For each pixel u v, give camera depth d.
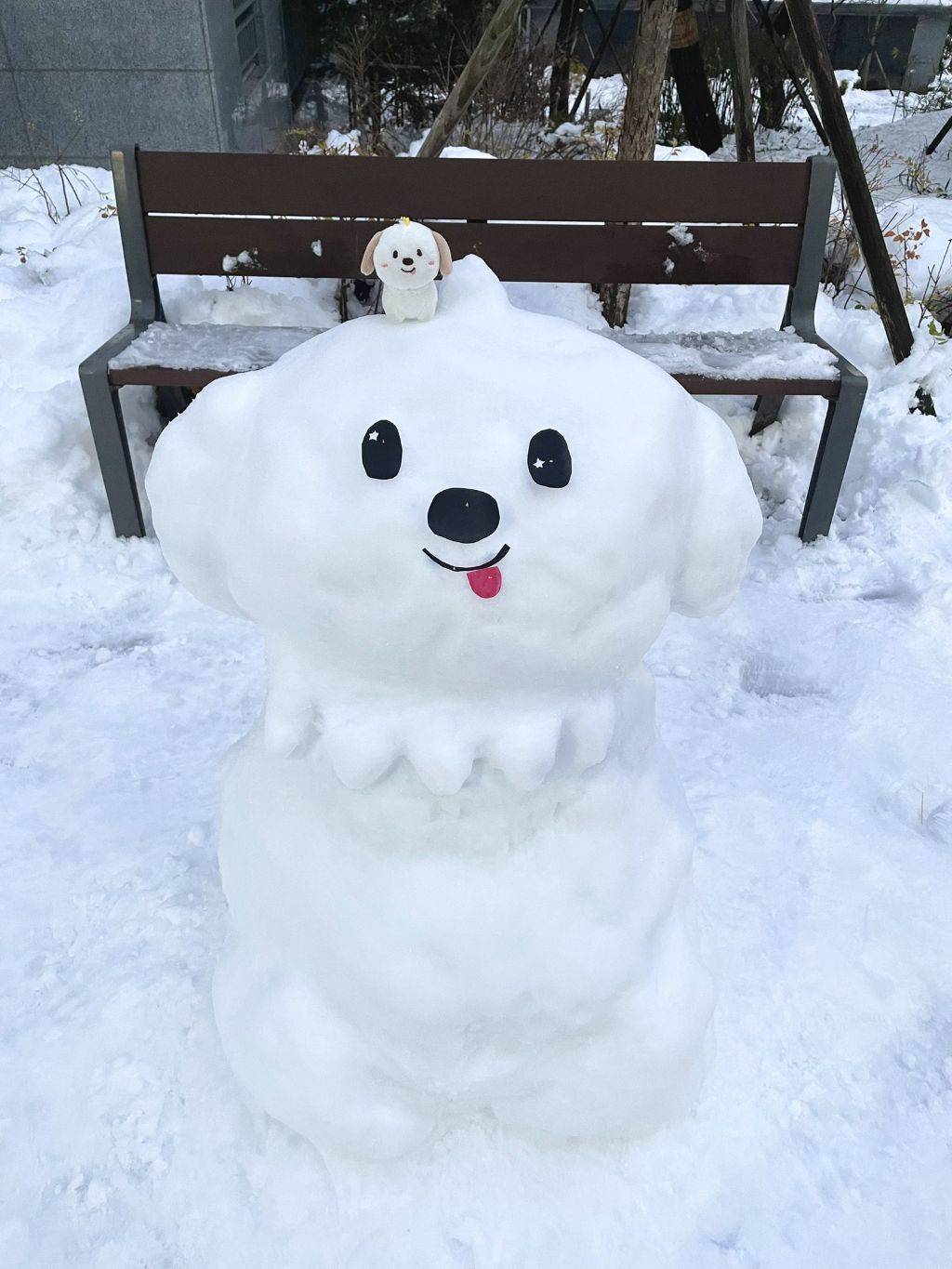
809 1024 1.81
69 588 3.00
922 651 2.83
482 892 1.28
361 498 1.06
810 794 2.33
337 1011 1.38
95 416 2.99
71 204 4.91
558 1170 1.56
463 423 1.07
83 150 5.73
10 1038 1.75
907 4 11.05
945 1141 1.65
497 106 6.09
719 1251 1.49
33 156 5.75
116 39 5.37
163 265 3.38
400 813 1.25
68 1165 1.57
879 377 3.84
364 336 1.19
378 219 3.34
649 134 4.07
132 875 2.08
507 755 1.16
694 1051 1.48
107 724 2.52
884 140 7.77
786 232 3.36
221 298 3.73
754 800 2.30
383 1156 1.48
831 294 4.50
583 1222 1.51
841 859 2.15
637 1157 1.58
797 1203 1.55
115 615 2.92
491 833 1.28
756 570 3.19
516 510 1.05
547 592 1.07
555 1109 1.46
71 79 5.49
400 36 7.19
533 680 1.14
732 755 2.45
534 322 1.22
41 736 2.47
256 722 1.55
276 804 1.37
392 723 1.18
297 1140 1.57
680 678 2.73
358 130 6.18
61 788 2.32
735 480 1.25
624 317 4.20
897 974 1.91
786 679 2.76
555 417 1.09
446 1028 1.31
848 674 2.75
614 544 1.09
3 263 4.14
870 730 2.54
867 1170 1.60
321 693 1.21
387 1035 1.34
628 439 1.12
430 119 7.20
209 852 2.13
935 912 2.04
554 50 6.74
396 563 1.05
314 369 1.17
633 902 1.35
